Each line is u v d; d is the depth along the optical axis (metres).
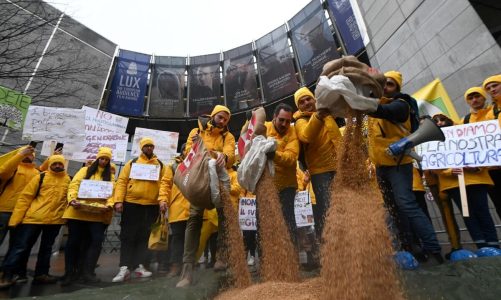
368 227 1.75
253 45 19.11
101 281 4.29
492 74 6.05
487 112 4.24
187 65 19.58
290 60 17.34
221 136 4.16
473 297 2.09
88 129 6.33
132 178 4.76
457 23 6.82
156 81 18.81
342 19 13.77
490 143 3.69
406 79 8.25
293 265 2.54
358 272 1.60
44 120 5.53
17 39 7.54
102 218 4.48
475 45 6.41
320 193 3.39
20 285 4.20
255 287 2.20
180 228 4.28
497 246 3.56
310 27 16.48
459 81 6.70
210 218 4.18
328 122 3.40
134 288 3.29
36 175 4.52
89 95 14.13
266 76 18.00
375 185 2.30
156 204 4.89
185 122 18.88
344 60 2.26
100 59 15.43
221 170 3.09
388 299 1.57
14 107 4.77
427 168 4.07
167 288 3.05
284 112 3.43
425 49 7.61
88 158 6.19
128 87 18.02
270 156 2.92
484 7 8.82
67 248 4.23
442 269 2.71
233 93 18.62
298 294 1.95
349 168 2.10
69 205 4.35
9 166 4.46
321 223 3.39
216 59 19.67
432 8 7.45
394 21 8.74
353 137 2.13
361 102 2.01
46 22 8.17
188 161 3.16
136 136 6.85
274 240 2.60
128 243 4.58
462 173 3.75
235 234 2.93
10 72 7.32
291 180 3.39
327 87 2.06
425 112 5.37
